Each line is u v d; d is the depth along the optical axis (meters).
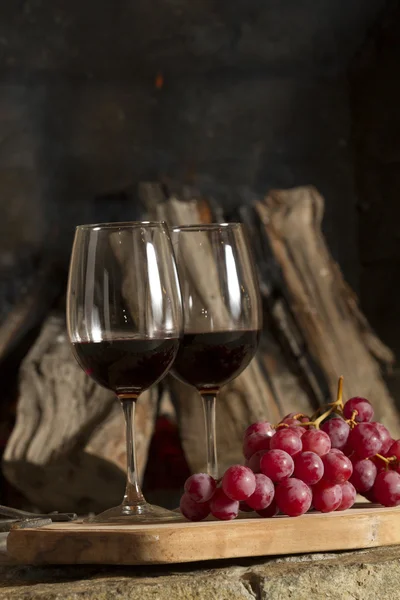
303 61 2.79
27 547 1.14
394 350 2.71
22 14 2.68
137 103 2.75
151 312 1.19
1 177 2.69
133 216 2.56
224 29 2.75
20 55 2.70
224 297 1.28
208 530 1.10
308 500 1.15
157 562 1.10
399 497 1.21
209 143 2.77
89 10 2.70
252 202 2.43
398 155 2.71
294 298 2.25
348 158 2.79
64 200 2.71
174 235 1.30
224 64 2.77
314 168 2.79
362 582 1.11
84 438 1.95
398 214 2.71
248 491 1.13
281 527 1.12
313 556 1.14
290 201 2.43
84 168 2.72
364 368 2.20
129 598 1.07
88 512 2.05
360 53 2.78
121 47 2.73
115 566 1.14
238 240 1.30
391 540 1.15
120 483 1.94
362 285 2.78
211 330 1.27
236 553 1.11
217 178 2.77
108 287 1.19
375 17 2.75
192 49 2.75
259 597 1.09
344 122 2.80
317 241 2.38
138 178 2.74
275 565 1.12
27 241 2.68
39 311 2.35
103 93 2.73
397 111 2.71
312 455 1.17
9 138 2.70
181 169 2.76
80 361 1.21
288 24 2.76
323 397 2.15
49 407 2.03
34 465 1.93
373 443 1.21
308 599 1.10
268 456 1.16
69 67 2.72
